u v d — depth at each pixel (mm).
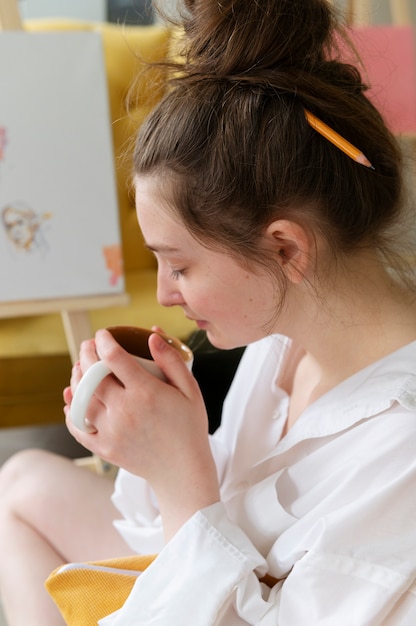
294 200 816
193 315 908
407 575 747
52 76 1547
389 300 886
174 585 809
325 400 885
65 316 1677
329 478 842
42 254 1612
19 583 1065
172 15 923
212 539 816
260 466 933
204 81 839
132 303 2051
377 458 803
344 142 797
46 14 3453
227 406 1099
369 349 887
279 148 802
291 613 791
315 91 830
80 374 900
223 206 813
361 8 1639
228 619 820
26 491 1152
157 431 848
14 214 1587
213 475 867
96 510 1140
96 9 3441
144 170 851
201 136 812
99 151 1593
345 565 764
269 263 838
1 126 1548
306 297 872
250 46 835
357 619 748
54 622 1027
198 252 846
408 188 920
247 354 1089
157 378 865
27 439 2381
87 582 906
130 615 806
